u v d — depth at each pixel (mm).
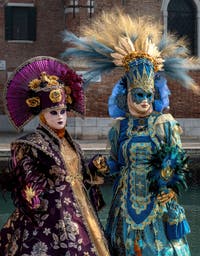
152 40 4977
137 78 4754
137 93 4742
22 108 4684
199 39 19609
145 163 4672
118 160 4879
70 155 4652
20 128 4711
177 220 4648
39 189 4371
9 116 4707
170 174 4531
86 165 4750
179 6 19578
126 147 4754
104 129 18109
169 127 4730
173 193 4664
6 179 4395
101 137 18109
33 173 4379
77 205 4512
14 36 21047
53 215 4410
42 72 4688
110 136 4930
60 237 4371
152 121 4766
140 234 4609
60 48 21047
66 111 4750
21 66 4703
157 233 4609
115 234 4738
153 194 4621
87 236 4465
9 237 4543
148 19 5156
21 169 4383
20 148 4484
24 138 4523
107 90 18047
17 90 4680
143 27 5008
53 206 4422
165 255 4562
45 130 4617
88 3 18266
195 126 18938
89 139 17953
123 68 4969
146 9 19219
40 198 4414
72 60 5121
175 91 18797
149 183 4641
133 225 4633
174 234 4645
